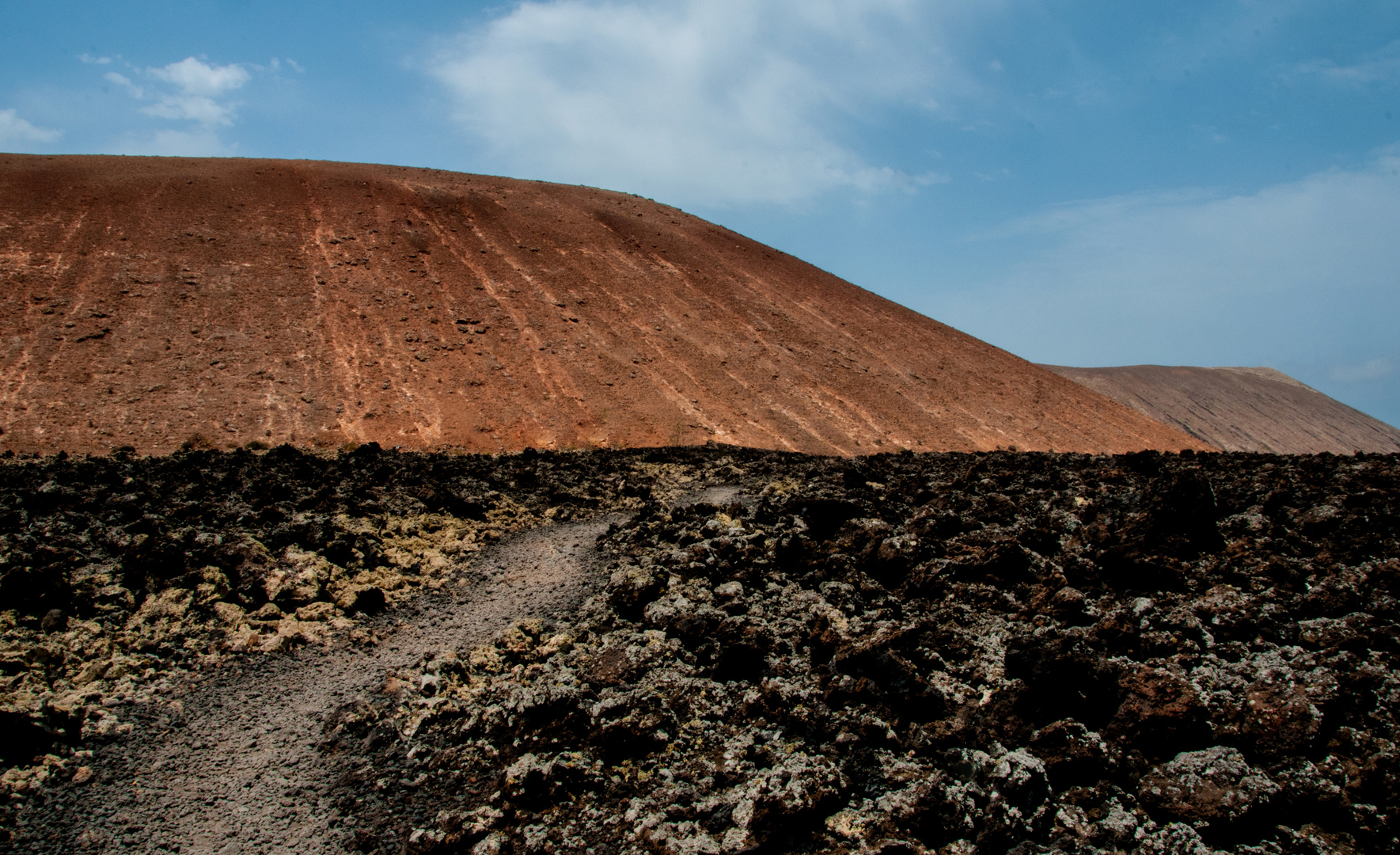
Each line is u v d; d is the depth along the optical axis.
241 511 14.25
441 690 8.43
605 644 9.18
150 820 6.37
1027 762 6.03
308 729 7.82
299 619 10.48
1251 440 129.12
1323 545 10.30
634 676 8.21
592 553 14.02
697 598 10.02
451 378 46.91
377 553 13.00
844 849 5.48
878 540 10.84
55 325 40.91
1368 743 6.05
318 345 46.28
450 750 7.19
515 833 6.02
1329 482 14.07
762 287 76.88
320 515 14.61
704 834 5.80
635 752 6.96
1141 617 8.55
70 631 9.62
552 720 7.40
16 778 6.78
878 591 9.82
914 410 59.50
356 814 6.43
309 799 6.65
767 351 62.88
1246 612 8.27
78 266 46.59
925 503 14.59
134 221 53.31
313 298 50.97
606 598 10.69
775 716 7.26
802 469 22.28
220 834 6.20
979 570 9.95
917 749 6.56
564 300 61.16
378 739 7.50
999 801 5.70
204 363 41.59
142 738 7.65
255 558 11.72
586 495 19.44
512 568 13.23
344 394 42.34
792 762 6.45
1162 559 9.66
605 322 59.84
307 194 65.69
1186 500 10.33
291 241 57.00
